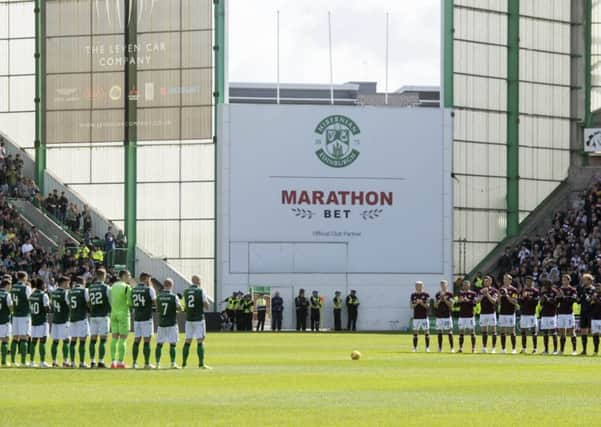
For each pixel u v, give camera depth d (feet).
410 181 349.00
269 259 343.87
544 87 370.73
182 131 347.56
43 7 355.36
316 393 113.80
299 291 340.39
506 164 365.40
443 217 350.43
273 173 344.28
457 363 164.66
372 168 347.56
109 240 338.95
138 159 351.05
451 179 351.46
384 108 348.18
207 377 135.44
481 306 198.59
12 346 161.89
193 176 347.77
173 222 349.00
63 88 354.54
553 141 371.97
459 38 357.82
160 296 152.05
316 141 345.31
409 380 131.23
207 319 329.31
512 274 338.13
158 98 349.41
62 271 322.14
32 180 348.18
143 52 350.02
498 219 363.97
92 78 353.10
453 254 355.15
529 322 196.65
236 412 96.53
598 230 332.60
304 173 345.31
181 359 174.19
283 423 89.04
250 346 225.15
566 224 344.49
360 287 346.13
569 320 189.98
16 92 357.20
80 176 354.13
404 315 347.77
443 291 200.54
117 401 105.40
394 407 100.58
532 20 368.48
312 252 345.10
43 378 133.69
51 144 355.97
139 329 152.66
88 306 155.74
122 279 153.69
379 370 148.77
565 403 104.42
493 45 363.76
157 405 101.86
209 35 346.33
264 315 330.95
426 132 349.82
